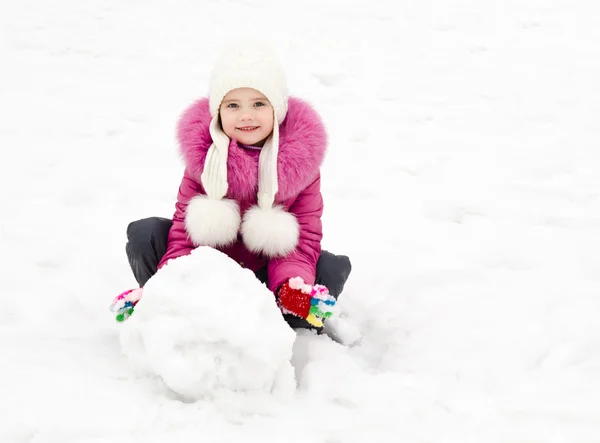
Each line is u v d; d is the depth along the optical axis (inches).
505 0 315.6
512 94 207.8
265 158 84.0
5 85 201.8
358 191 145.2
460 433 65.8
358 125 185.2
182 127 85.8
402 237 123.2
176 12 291.7
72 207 131.9
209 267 69.4
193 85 213.2
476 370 77.6
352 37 266.2
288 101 88.0
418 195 143.1
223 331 65.4
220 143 82.3
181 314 66.5
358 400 70.1
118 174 149.0
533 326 87.8
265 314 69.4
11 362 75.2
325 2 312.3
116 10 289.7
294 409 68.6
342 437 64.5
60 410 65.7
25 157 154.4
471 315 91.4
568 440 65.1
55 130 171.8
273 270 82.9
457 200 137.9
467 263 111.7
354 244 120.4
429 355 82.0
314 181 88.4
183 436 63.0
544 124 184.2
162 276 69.2
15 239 115.0
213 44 254.8
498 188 145.1
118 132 174.2
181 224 85.2
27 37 247.6
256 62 82.7
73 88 203.2
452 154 166.1
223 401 66.4
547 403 70.9
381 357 85.9
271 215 83.0
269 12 296.0
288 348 68.8
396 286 103.0
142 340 69.6
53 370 73.5
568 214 130.7
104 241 117.5
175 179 148.9
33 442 62.1
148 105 194.4
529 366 79.4
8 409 65.8
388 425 66.5
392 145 172.1
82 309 92.0
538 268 107.8
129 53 239.5
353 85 217.8
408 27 279.3
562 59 239.5
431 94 209.9
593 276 104.1
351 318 94.1
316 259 86.8
